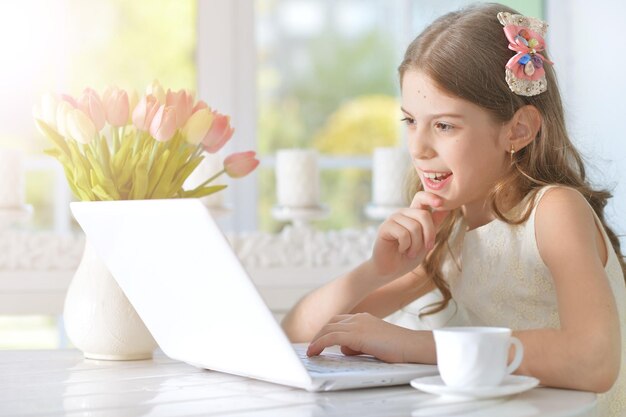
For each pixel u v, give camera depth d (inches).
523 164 59.4
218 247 42.0
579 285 49.7
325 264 110.5
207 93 131.9
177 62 131.6
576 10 131.9
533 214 56.4
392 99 136.5
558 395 43.6
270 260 109.5
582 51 131.0
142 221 46.6
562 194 55.1
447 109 55.3
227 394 44.9
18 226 129.2
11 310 105.7
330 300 62.2
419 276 67.1
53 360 58.6
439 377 44.1
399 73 59.0
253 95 133.3
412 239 58.1
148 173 56.6
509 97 57.1
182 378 50.6
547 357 45.8
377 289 67.1
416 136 56.7
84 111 56.5
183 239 44.1
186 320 49.6
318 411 39.8
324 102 135.6
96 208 50.1
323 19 135.2
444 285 66.6
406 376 45.6
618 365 46.4
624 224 123.3
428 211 59.1
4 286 105.5
